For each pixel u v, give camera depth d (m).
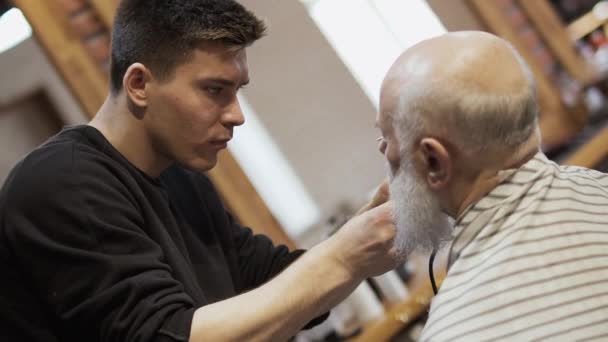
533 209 1.33
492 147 1.34
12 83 4.12
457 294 1.32
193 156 1.75
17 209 1.61
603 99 3.38
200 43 1.67
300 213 3.27
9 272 1.65
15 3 2.95
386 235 1.56
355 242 1.57
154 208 1.76
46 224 1.58
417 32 3.38
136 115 1.73
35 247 1.59
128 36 1.71
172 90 1.69
